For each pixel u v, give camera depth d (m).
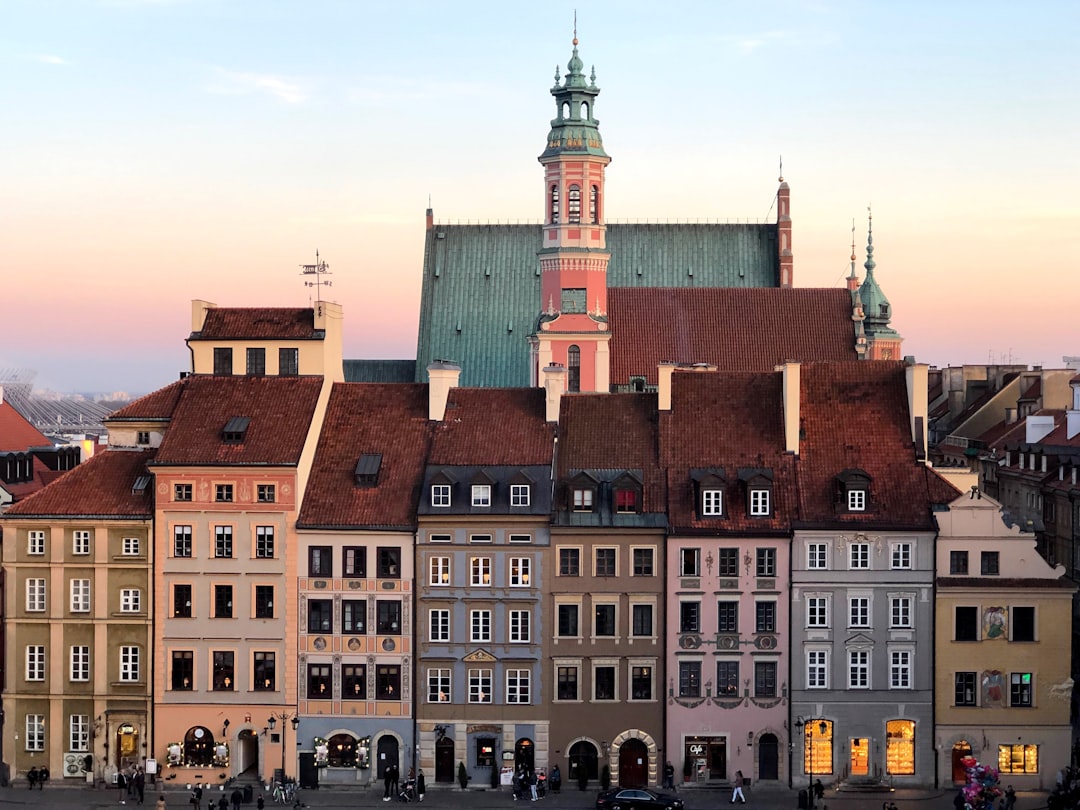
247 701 107.56
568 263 155.38
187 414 111.62
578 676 106.44
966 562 105.75
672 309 161.50
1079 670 124.88
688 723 106.19
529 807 101.19
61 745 108.56
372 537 106.88
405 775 106.75
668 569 105.94
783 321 160.88
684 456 109.75
